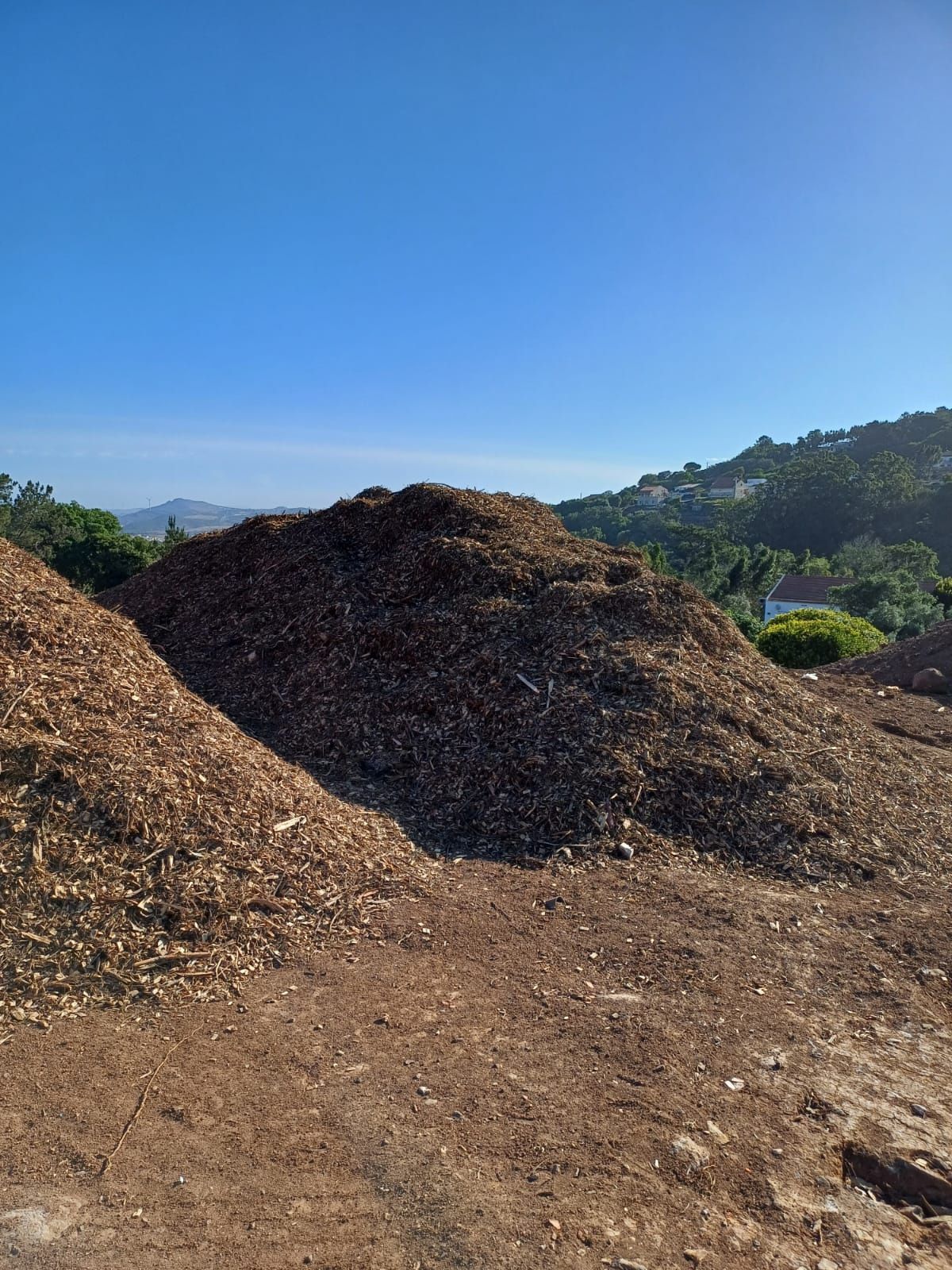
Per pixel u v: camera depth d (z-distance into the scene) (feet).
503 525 28.12
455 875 15.15
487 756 18.97
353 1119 8.57
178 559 35.06
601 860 15.69
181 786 14.10
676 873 15.35
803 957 12.53
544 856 15.96
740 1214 7.55
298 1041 9.91
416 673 22.24
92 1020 10.07
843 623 47.09
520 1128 8.54
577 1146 8.29
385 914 13.25
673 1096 9.14
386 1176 7.80
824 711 22.90
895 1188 8.05
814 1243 7.28
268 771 16.44
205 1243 6.95
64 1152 7.89
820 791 18.26
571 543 28.02
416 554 26.78
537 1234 7.18
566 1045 10.06
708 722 19.47
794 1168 8.16
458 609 23.75
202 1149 8.05
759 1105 9.08
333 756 20.12
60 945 11.05
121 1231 7.03
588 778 17.60
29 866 11.90
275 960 11.66
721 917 13.67
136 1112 8.51
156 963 11.10
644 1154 8.21
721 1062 9.83
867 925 13.80
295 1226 7.18
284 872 13.39
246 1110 8.65
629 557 27.45
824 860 16.16
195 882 12.44
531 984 11.46
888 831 17.61
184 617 29.81
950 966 12.49
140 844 12.76
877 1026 10.80
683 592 24.25
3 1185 7.45
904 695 34.01
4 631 16.52
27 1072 9.02
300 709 22.43
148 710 16.08
